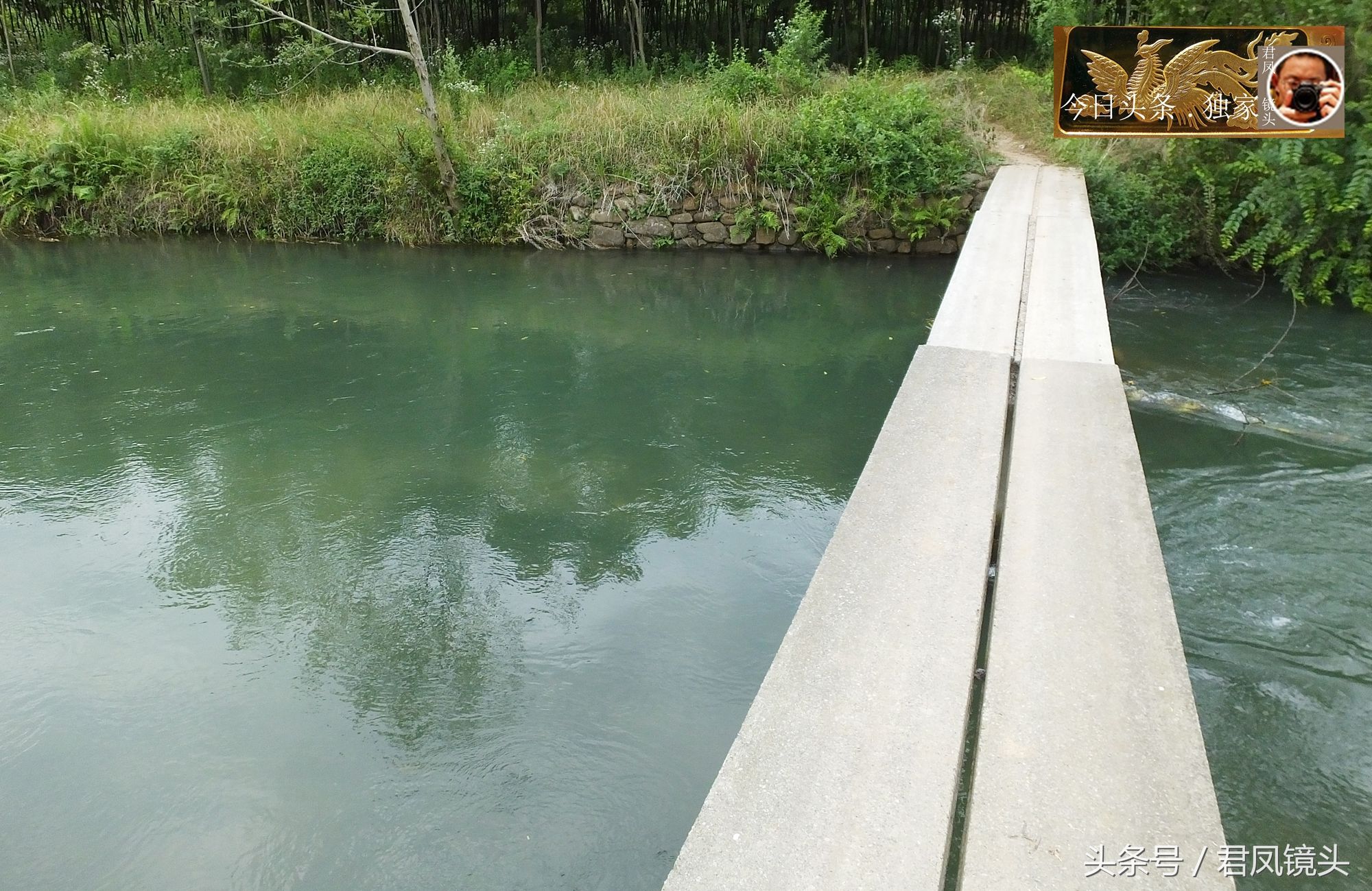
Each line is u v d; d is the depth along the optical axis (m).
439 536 4.73
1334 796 2.75
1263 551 4.08
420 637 3.90
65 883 2.75
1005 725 1.94
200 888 2.73
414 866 2.78
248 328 8.59
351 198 12.34
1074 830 1.67
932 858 1.63
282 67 16.36
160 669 3.73
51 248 12.57
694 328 8.58
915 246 11.04
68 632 3.97
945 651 2.19
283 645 3.88
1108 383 3.86
